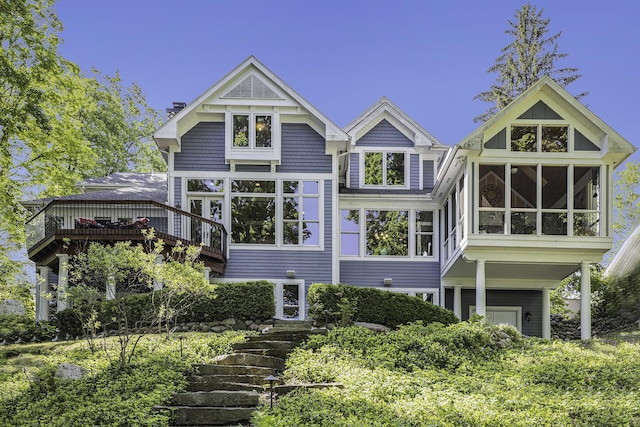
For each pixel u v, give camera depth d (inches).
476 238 700.7
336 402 370.3
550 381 448.8
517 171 725.9
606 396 409.7
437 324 590.6
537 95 722.8
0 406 392.2
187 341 540.7
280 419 335.0
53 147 1008.2
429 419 347.3
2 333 660.7
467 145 693.9
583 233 714.2
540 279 858.1
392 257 880.3
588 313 707.4
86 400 383.2
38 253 775.7
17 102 914.7
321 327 621.6
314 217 827.4
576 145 722.8
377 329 598.2
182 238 746.8
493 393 410.9
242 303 649.0
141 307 634.2
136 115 1465.3
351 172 920.9
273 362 467.2
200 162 825.5
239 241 817.5
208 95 820.0
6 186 984.9
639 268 868.0
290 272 809.5
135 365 452.1
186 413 360.2
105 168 1314.0
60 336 665.6
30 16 908.0
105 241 730.2
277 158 821.9
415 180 920.9
